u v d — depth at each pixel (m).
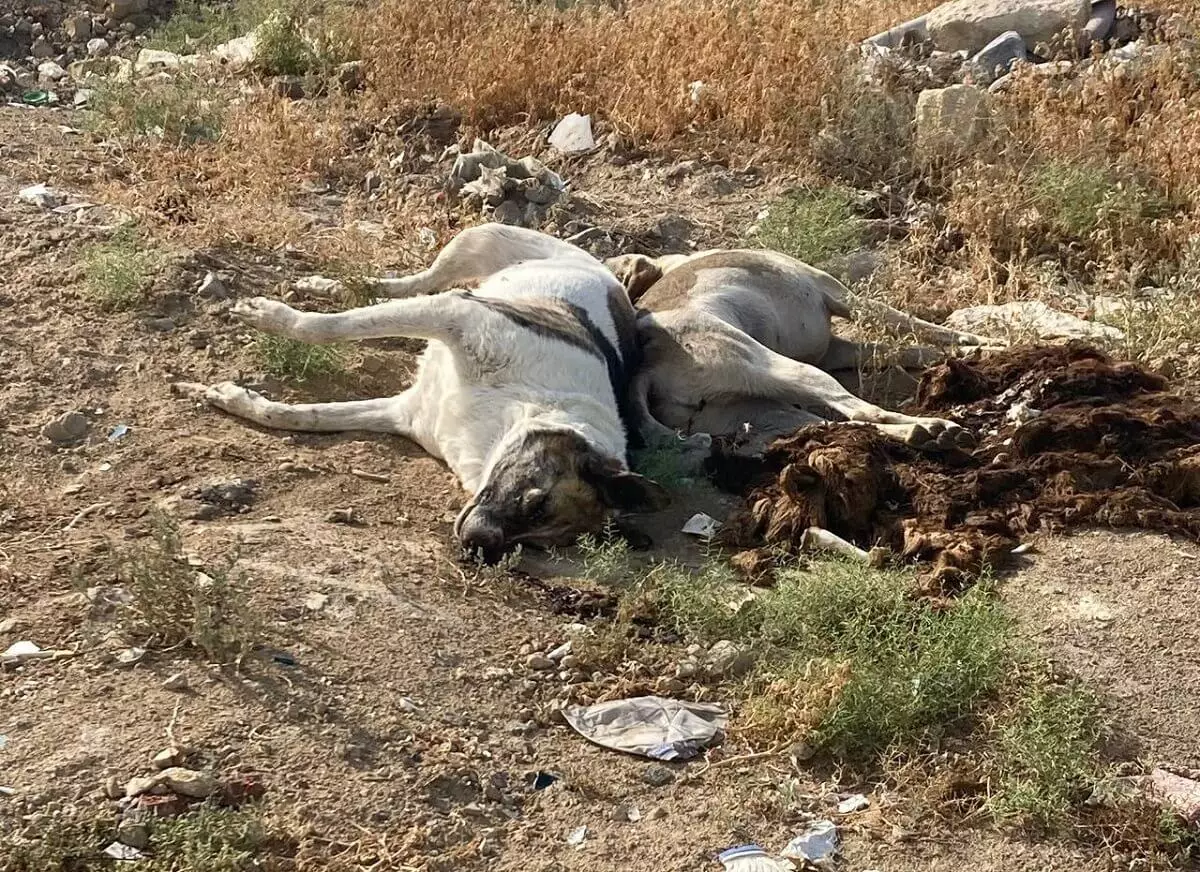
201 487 5.66
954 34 10.98
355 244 7.98
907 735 4.54
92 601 4.70
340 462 6.09
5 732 4.06
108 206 8.00
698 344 6.66
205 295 7.08
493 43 10.33
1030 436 6.11
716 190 9.27
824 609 5.07
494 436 5.88
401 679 4.59
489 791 4.21
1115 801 4.25
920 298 8.01
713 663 4.89
